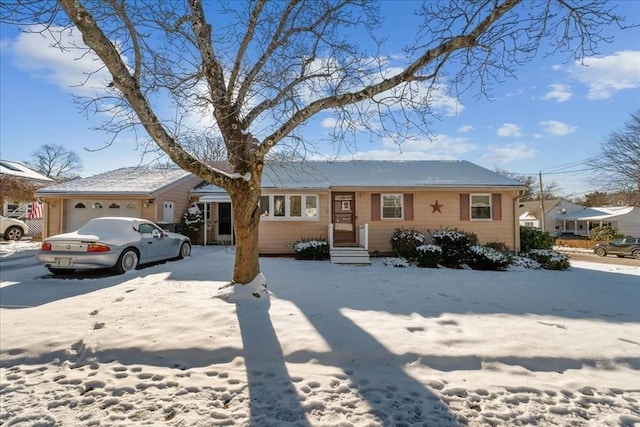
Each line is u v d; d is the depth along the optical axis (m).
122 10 4.68
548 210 42.75
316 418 2.68
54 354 3.68
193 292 6.04
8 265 9.65
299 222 12.82
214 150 7.67
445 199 13.19
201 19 5.69
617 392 3.12
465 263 11.02
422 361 3.58
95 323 4.45
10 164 23.69
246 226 5.86
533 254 12.05
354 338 4.03
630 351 3.79
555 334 4.28
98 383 3.18
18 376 3.31
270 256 12.61
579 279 8.70
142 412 2.75
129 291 6.18
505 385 3.19
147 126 4.75
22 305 5.41
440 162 16.55
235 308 5.03
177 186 15.97
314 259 11.55
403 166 15.73
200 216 15.74
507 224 13.10
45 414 2.71
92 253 7.65
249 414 2.72
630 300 6.27
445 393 3.05
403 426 2.61
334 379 3.26
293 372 3.38
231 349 3.75
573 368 3.52
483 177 13.76
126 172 17.23
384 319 4.78
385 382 3.22
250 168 5.83
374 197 13.23
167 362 3.57
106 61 4.20
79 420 2.64
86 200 14.30
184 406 2.83
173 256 10.20
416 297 6.23
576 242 28.75
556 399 2.99
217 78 5.80
